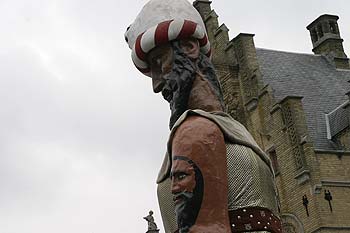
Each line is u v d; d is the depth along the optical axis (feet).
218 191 12.95
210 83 14.58
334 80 171.53
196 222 12.82
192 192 12.88
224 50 163.02
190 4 15.02
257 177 13.75
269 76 167.84
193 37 14.61
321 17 188.24
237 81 160.35
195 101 14.35
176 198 13.01
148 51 14.73
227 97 159.43
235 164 13.64
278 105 148.15
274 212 14.16
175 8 14.67
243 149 13.80
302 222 138.41
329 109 157.89
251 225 13.38
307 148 141.08
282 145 145.89
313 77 171.22
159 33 14.44
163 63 14.64
